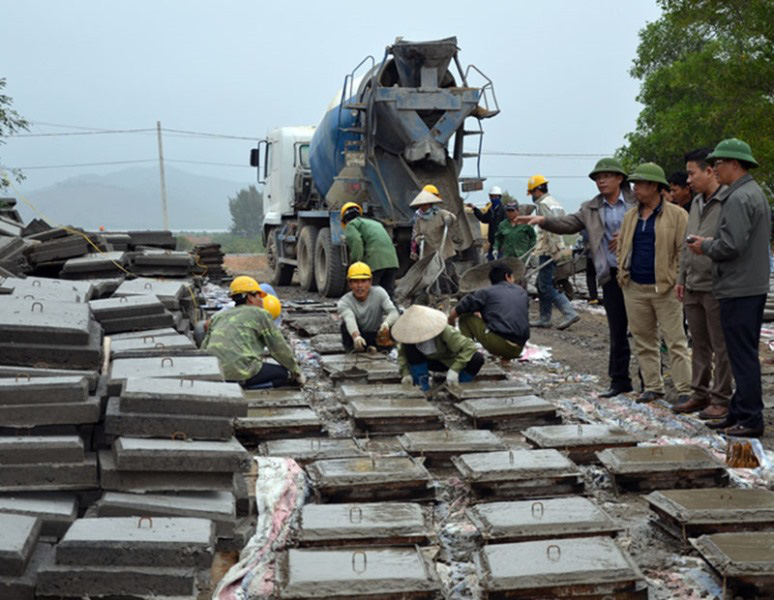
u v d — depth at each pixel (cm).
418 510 461
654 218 714
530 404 674
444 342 765
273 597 402
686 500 463
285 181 1977
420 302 1242
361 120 1420
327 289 1547
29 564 395
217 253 1753
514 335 815
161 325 694
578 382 861
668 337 722
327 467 521
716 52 2656
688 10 2275
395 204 1430
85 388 461
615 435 593
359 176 1461
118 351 589
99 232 1271
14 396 453
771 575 386
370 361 848
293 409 658
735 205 601
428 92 1373
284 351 725
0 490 439
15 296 630
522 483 510
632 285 730
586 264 1319
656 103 3145
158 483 449
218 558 443
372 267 1191
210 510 442
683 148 2969
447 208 1409
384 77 1417
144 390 462
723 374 674
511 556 402
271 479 509
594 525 437
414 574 389
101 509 432
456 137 1438
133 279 1005
